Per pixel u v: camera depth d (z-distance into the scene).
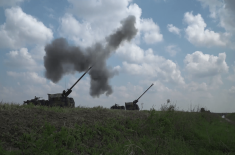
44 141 6.30
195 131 11.97
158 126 10.53
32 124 7.50
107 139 8.07
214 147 10.00
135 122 10.61
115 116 10.91
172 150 8.10
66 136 7.12
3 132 6.62
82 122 8.97
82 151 6.87
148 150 7.61
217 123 18.22
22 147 6.10
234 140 10.73
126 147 7.45
